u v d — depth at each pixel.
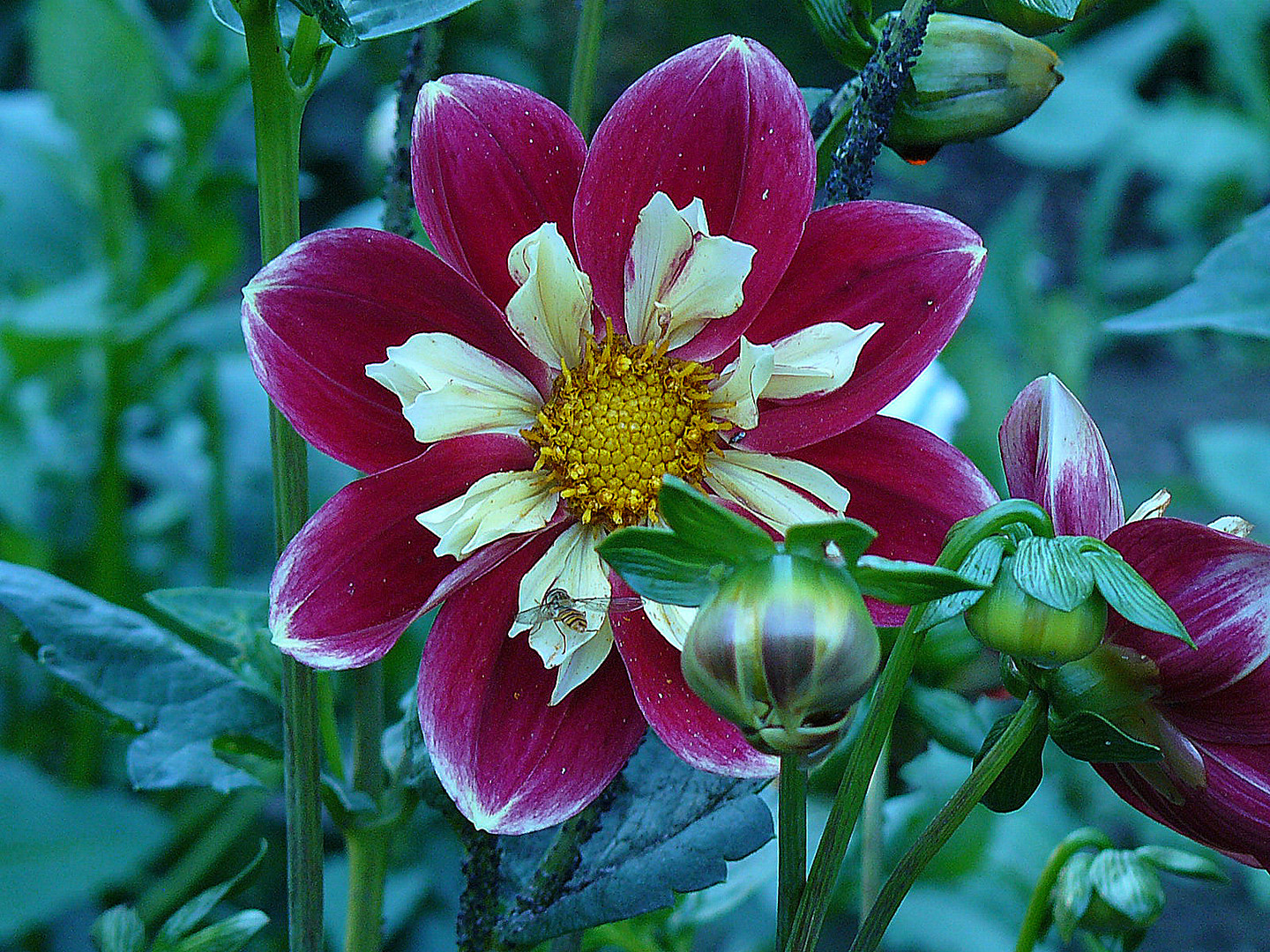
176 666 0.51
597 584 0.46
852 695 0.39
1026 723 0.42
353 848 0.49
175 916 0.47
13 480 0.90
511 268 0.45
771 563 0.39
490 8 1.94
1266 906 1.09
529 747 0.45
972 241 0.46
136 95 0.91
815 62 2.23
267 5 0.44
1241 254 0.57
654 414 0.47
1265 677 0.42
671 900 0.46
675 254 0.46
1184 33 2.35
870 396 0.46
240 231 1.01
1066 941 0.50
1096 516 0.44
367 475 0.45
